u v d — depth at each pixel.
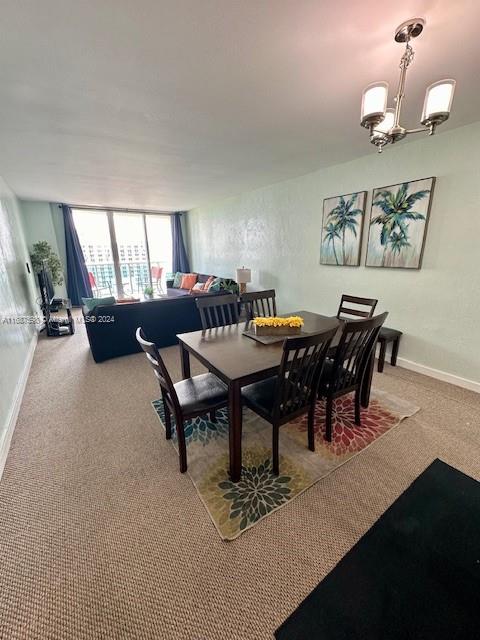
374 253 3.13
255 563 1.21
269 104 1.95
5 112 1.99
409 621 1.01
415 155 2.66
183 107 1.98
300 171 3.66
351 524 1.37
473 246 2.41
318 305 3.98
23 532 1.35
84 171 3.54
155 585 1.13
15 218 4.55
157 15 1.18
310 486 1.58
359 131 2.41
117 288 7.15
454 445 1.88
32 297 4.80
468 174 2.35
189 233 7.45
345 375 1.90
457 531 1.33
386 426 2.08
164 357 3.47
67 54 1.41
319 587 1.12
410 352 3.00
